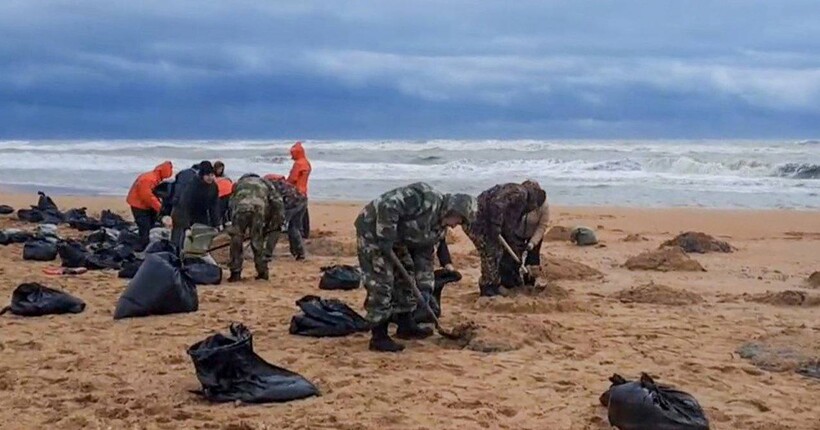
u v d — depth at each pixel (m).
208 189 13.96
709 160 42.62
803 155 45.56
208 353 7.19
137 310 10.34
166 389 7.52
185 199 13.89
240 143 72.75
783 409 7.13
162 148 60.22
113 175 40.47
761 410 7.12
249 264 14.56
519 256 11.53
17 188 33.81
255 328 9.82
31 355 8.66
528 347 8.98
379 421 6.70
